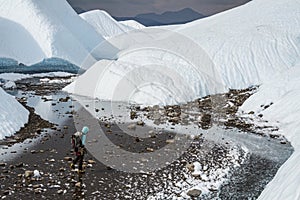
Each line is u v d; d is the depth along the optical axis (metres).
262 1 54.56
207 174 12.65
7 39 51.66
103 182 11.80
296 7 47.00
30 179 11.83
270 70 31.69
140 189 11.34
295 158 10.60
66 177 12.12
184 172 12.82
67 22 66.06
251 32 38.56
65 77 44.94
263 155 14.66
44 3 63.19
